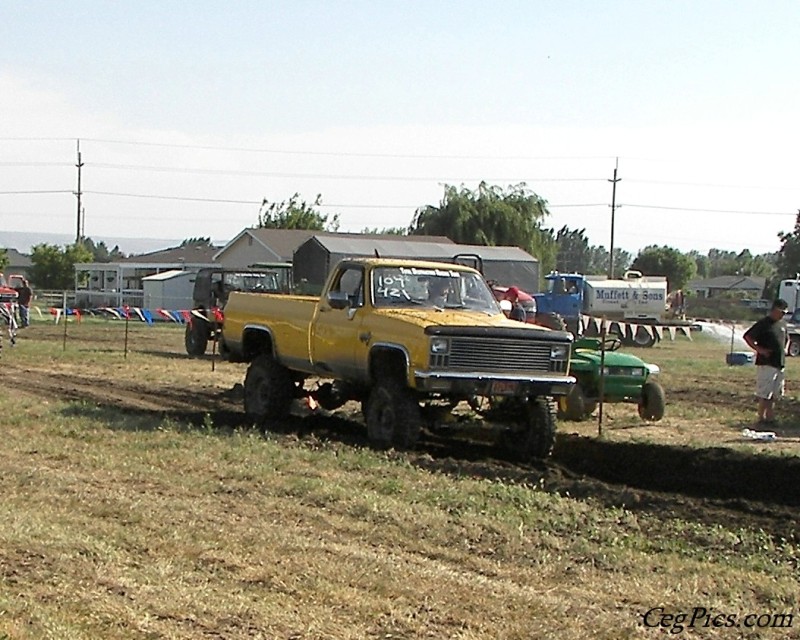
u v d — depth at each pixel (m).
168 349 32.12
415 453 12.95
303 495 10.22
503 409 13.91
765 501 11.86
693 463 13.18
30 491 10.22
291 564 7.80
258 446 12.87
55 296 67.56
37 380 20.91
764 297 83.81
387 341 13.26
